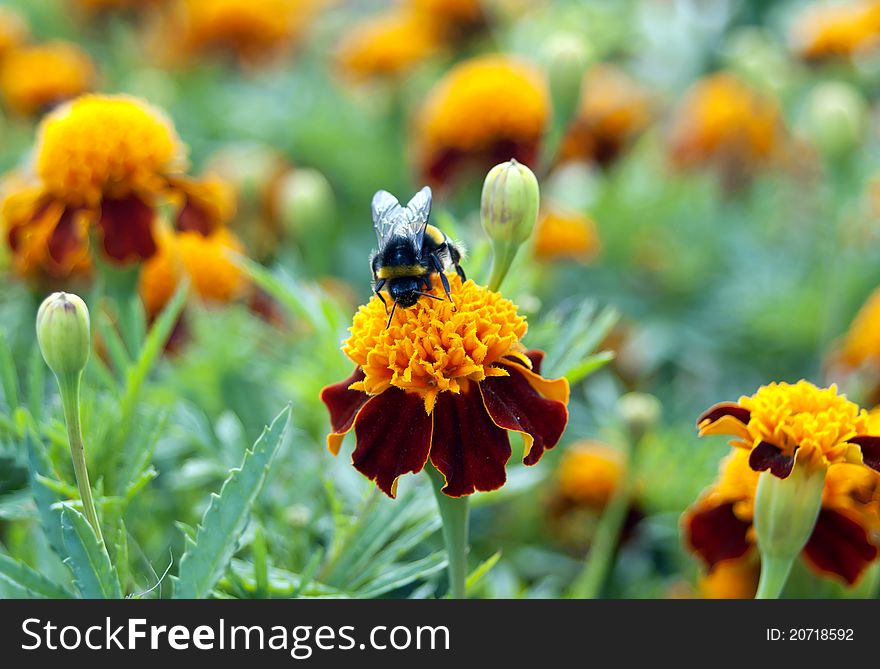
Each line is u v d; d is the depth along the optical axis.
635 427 0.43
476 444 0.31
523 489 0.39
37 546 0.38
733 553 0.37
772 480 0.33
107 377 0.38
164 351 0.44
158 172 0.40
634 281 0.66
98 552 0.31
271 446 0.31
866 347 0.50
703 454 0.47
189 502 0.40
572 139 0.65
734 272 0.67
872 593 0.42
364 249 0.69
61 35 0.86
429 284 0.31
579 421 0.50
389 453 0.31
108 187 0.39
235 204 0.55
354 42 0.79
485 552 0.47
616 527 0.43
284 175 0.60
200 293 0.46
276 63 0.83
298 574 0.35
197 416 0.40
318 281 0.51
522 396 0.31
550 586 0.44
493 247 0.34
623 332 0.60
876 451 0.32
